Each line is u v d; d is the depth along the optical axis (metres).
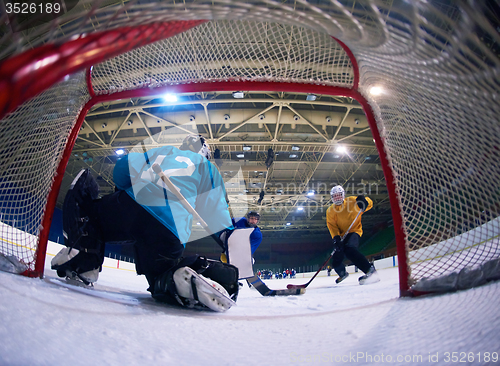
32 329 0.54
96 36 0.35
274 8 0.74
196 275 1.07
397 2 0.68
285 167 17.25
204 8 0.62
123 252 18.64
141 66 1.80
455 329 0.57
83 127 12.35
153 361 0.50
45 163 1.50
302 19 0.84
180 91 1.80
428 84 1.10
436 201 1.26
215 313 1.09
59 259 1.28
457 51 0.77
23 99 0.25
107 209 1.31
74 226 1.29
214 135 13.37
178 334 0.69
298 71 1.66
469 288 0.97
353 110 11.98
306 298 1.84
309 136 13.88
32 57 0.26
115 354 0.51
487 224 1.16
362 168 17.31
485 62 0.75
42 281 1.14
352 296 1.74
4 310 0.60
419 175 1.31
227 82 1.75
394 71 1.17
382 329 0.68
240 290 3.45
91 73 1.75
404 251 1.22
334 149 14.35
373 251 25.06
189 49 1.82
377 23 0.81
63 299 0.85
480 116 1.03
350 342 0.62
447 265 1.20
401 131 1.40
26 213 1.39
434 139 1.29
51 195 1.49
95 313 0.77
